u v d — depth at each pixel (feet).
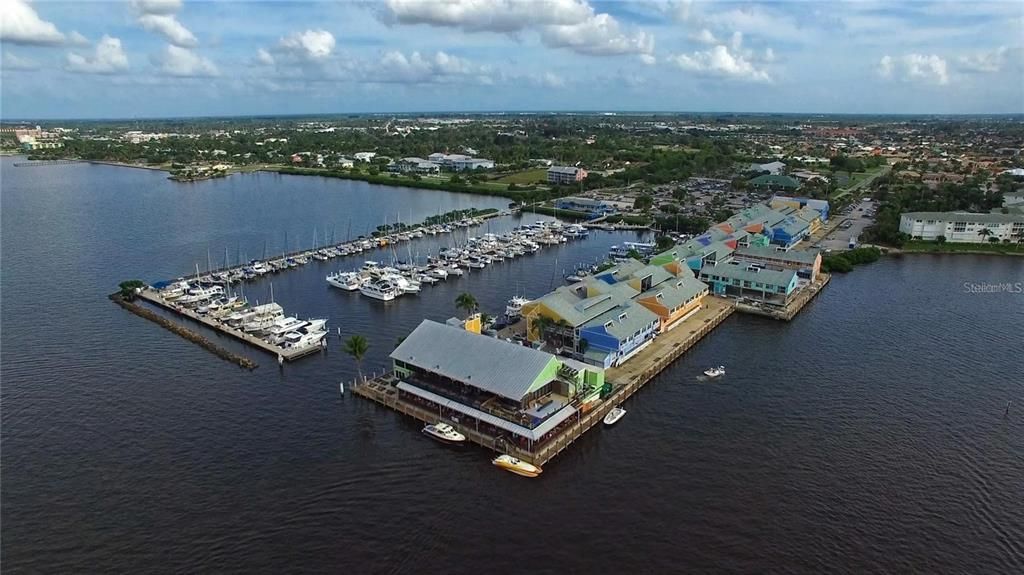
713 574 239.09
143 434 335.67
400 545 253.44
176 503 278.26
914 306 559.38
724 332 499.10
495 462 310.65
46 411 359.46
